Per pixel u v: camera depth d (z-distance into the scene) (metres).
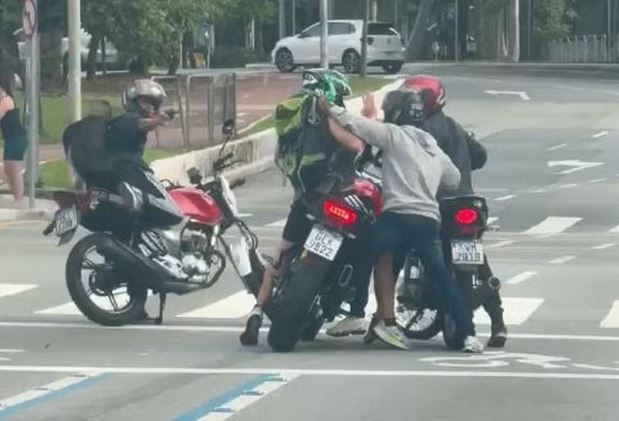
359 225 15.55
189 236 17.84
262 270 16.81
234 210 17.84
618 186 39.81
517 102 63.41
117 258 17.45
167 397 13.47
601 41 117.50
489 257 26.02
